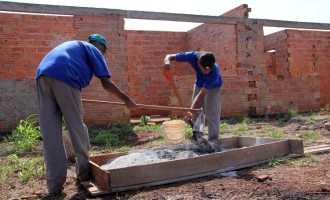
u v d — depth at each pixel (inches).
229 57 476.1
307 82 505.0
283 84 486.9
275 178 145.3
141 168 140.3
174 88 203.0
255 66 467.5
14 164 200.2
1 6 336.2
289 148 188.7
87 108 371.6
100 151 248.4
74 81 135.6
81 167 146.0
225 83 450.3
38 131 287.1
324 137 275.0
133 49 534.6
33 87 348.8
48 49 442.9
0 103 337.1
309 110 506.0
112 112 382.6
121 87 390.0
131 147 262.2
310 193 122.4
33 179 166.2
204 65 174.4
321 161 177.0
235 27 458.0
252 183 138.9
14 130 315.9
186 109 178.1
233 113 454.3
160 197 126.4
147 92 538.6
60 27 448.1
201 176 152.3
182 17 420.8
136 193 133.6
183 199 123.2
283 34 551.2
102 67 142.6
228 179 147.1
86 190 142.2
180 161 148.6
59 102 134.8
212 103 212.7
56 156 134.3
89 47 144.6
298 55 553.6
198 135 187.9
